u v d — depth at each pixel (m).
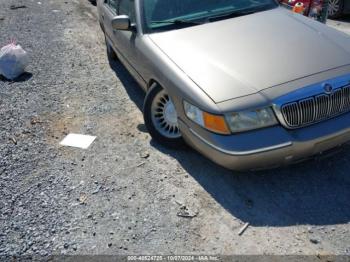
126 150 4.05
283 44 3.58
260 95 3.04
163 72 3.62
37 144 4.23
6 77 5.86
